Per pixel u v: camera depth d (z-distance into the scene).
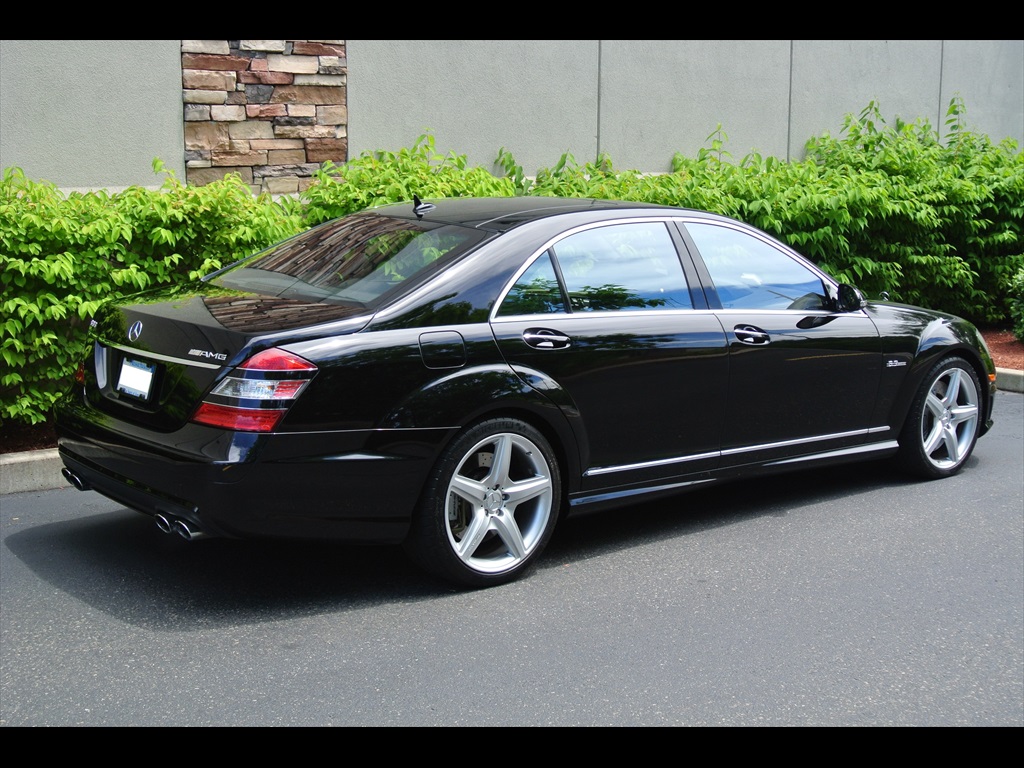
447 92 9.35
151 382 4.52
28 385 6.66
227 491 4.20
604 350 5.05
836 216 9.77
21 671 4.02
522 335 4.82
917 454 6.53
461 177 8.49
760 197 9.73
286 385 4.24
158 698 3.85
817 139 11.77
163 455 4.34
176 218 6.95
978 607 4.80
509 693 3.94
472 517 4.78
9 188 6.68
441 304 4.66
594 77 10.19
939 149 12.03
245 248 7.23
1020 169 11.52
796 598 4.85
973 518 6.00
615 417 5.14
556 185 9.31
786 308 5.85
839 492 6.46
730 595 4.86
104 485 4.70
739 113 11.23
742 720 3.79
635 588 4.92
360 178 8.27
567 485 5.10
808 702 3.93
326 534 4.43
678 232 5.56
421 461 4.53
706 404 5.45
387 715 3.77
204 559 5.16
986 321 11.79
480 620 4.54
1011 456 7.33
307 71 8.59
